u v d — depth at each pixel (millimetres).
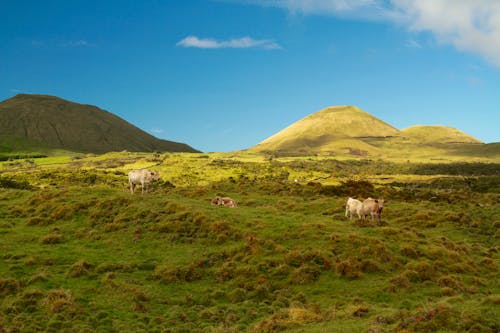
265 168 193125
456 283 26672
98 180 122188
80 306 22656
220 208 39406
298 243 31375
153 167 188625
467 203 55625
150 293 24719
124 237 33188
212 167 186375
